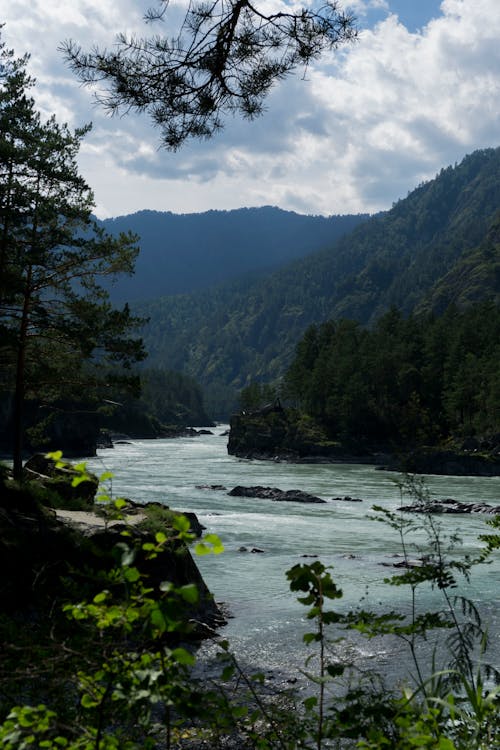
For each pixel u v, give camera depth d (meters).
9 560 15.71
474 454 91.25
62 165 30.66
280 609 21.86
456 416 116.44
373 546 34.00
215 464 100.31
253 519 43.94
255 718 3.84
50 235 30.58
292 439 119.50
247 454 119.38
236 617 20.81
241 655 16.81
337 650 17.05
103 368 32.62
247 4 6.60
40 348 33.38
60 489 25.58
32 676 3.01
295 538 36.41
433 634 18.20
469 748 3.67
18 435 31.02
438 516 46.44
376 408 123.12
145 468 87.88
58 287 31.78
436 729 3.28
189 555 20.31
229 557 30.52
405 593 23.62
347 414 122.31
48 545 17.11
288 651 17.33
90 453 116.75
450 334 138.88
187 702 2.73
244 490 58.28
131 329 32.12
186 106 6.91
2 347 30.31
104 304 31.39
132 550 2.77
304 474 85.31
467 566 4.67
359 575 26.81
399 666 15.70
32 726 2.79
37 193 29.44
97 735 2.75
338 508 51.09
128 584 2.87
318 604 3.23
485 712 3.88
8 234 30.28
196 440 189.38
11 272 29.83
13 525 16.97
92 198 31.27
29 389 33.09
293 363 163.50
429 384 124.56
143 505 21.94
